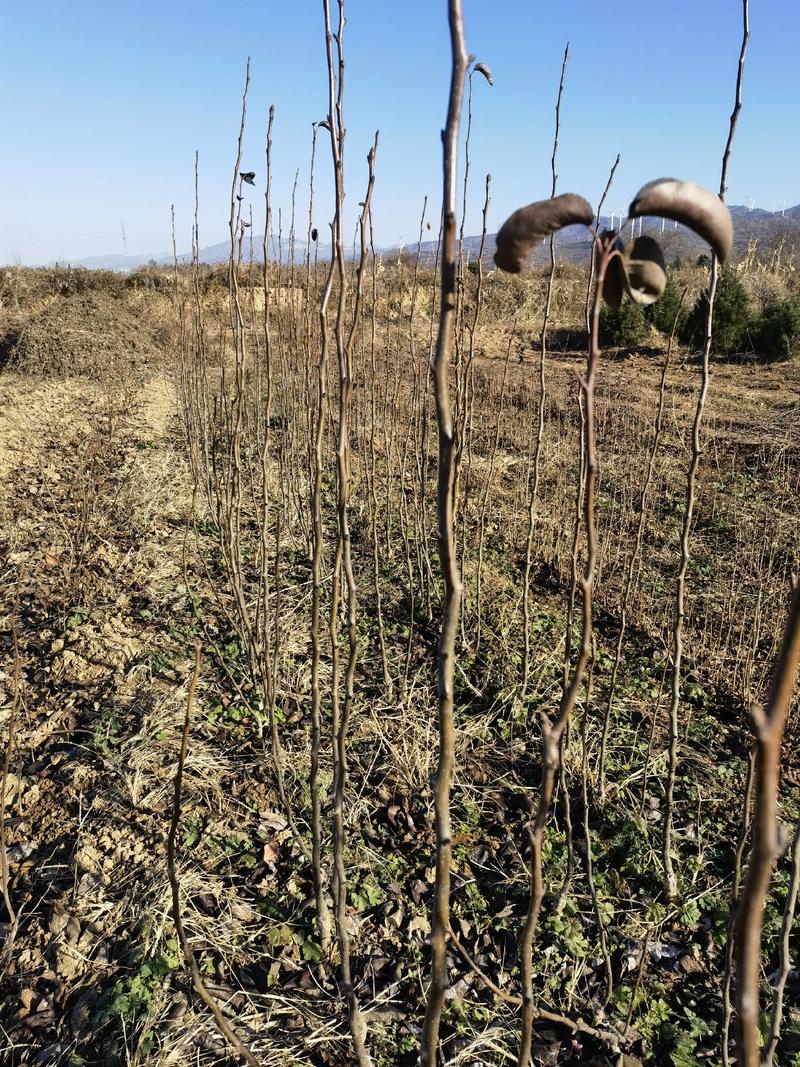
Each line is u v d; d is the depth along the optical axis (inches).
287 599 191.8
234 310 134.9
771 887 113.0
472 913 110.4
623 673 168.2
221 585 199.3
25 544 215.2
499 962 102.9
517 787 135.0
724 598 203.3
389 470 217.6
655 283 38.9
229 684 155.6
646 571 220.4
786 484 284.7
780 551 231.1
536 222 37.6
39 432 328.5
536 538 235.6
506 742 146.5
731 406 413.1
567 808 110.5
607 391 437.7
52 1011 92.7
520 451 323.9
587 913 110.3
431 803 130.1
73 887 107.9
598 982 100.9
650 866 117.5
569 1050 92.3
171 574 202.1
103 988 95.0
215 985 96.1
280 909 108.3
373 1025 93.2
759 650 178.9
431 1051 54.1
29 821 120.0
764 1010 95.4
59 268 737.6
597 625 188.4
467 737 146.9
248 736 141.7
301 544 224.1
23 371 440.1
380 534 233.0
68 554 209.2
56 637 169.6
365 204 75.1
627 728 149.6
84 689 151.5
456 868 117.7
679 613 109.6
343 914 84.5
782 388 463.2
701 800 131.6
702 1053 91.0
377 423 316.8
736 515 260.4
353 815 125.2
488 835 125.0
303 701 152.3
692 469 107.1
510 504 262.4
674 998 98.9
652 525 254.4
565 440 335.3
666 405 414.3
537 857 49.4
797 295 574.9
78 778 127.6
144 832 117.8
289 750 138.2
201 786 128.0
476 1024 94.7
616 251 38.5
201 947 101.0
